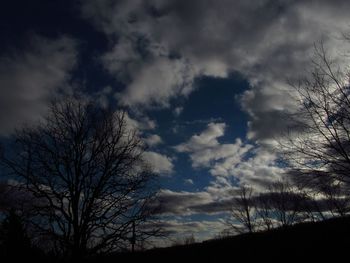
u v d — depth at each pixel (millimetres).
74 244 17500
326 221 24688
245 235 29797
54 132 19875
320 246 21203
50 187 18609
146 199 19328
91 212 18234
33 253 17891
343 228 22422
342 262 18281
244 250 24641
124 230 18078
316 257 19969
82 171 18875
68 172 18922
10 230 17766
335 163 10516
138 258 20469
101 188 18609
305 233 24141
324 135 10750
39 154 19031
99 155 19625
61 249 17656
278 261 21203
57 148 19641
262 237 26875
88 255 17750
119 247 18266
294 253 21359
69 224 17984
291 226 27453
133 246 18734
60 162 18938
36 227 17516
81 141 19594
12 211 17938
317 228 24219
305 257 20359
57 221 17812
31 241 17953
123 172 19625
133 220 18453
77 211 18188
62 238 17531
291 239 23797
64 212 17953
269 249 23531
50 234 17391
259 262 21875
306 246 21797
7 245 17672
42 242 17953
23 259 17594
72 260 17297
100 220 18156
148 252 25312
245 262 22344
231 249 25812
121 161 19469
